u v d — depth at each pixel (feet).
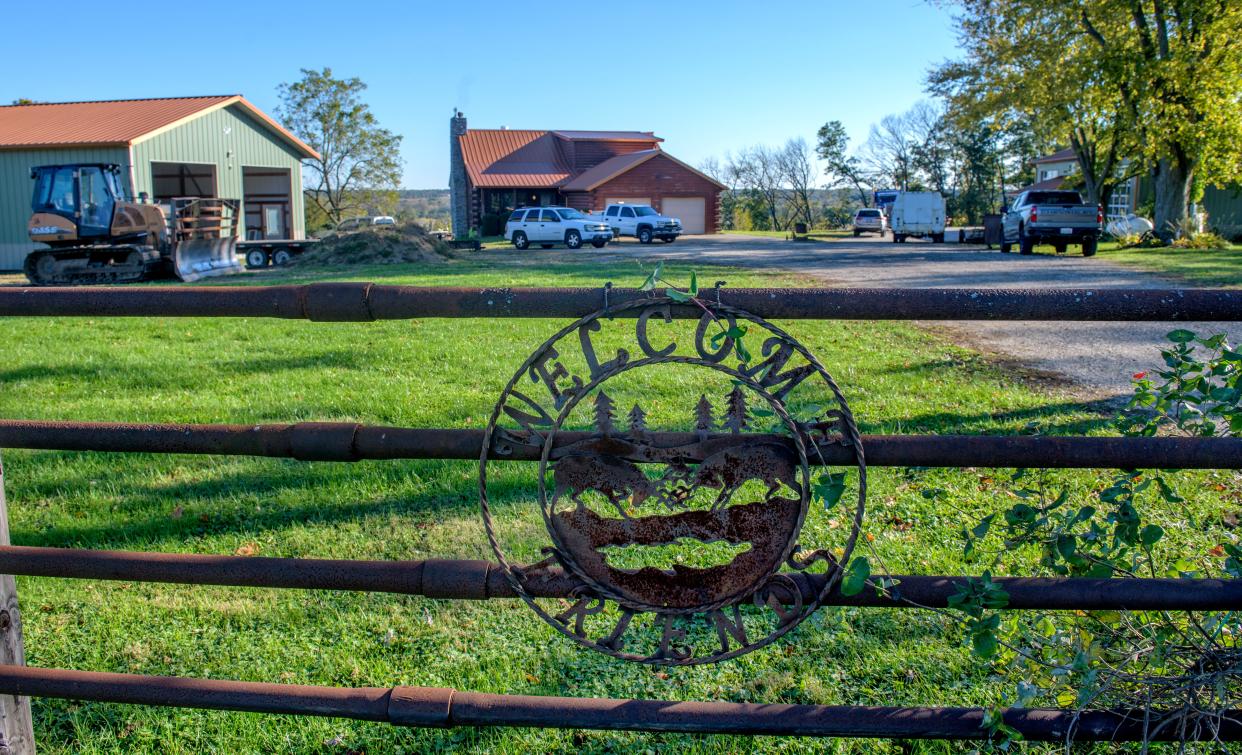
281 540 15.17
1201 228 98.12
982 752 9.10
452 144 200.03
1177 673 7.94
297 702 7.21
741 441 6.57
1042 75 96.27
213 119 104.37
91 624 12.37
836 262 77.92
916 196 127.13
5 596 7.64
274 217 119.14
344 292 6.76
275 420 22.40
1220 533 14.01
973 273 62.28
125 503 16.89
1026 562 13.00
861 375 26.61
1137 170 110.93
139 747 9.63
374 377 27.04
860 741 9.40
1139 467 6.55
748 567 6.70
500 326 36.40
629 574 6.75
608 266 73.10
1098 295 6.45
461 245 114.62
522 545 14.69
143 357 30.83
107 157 92.58
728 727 6.98
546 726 7.07
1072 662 7.63
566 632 6.88
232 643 11.82
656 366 27.43
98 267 72.33
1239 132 88.69
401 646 11.61
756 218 268.62
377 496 16.90
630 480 6.62
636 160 165.27
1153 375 26.94
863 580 6.47
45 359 30.60
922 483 16.71
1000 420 21.27
